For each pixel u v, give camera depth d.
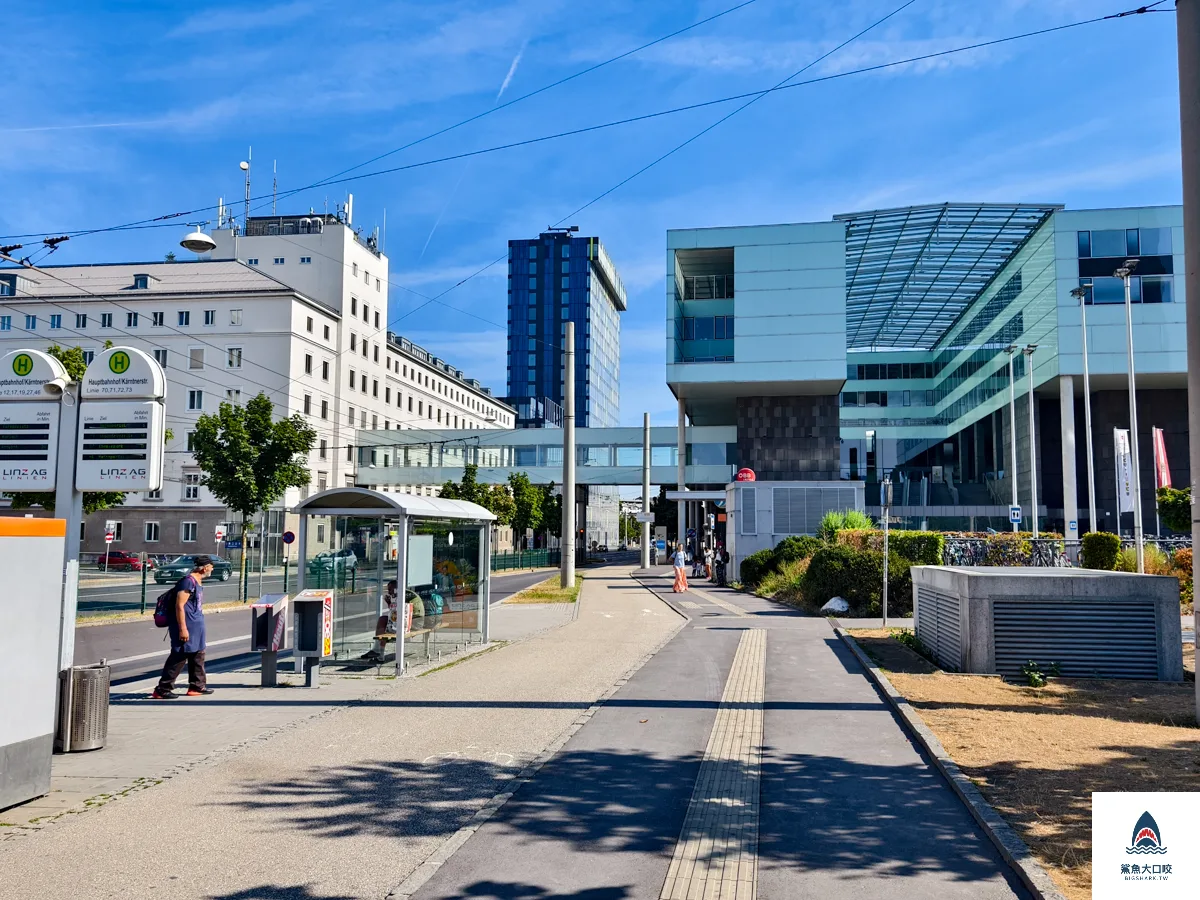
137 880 5.07
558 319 163.12
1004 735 8.09
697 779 7.13
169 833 5.87
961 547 29.78
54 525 6.89
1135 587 11.28
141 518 57.97
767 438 56.44
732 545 37.22
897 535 25.66
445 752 8.03
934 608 13.49
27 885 5.00
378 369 74.50
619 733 8.77
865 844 5.61
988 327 62.06
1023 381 54.25
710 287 58.94
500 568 54.47
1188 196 9.25
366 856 5.46
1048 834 5.50
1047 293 49.50
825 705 10.10
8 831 5.91
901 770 7.30
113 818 6.18
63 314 61.25
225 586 36.44
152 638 18.53
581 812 6.31
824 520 32.38
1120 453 27.05
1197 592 8.86
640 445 65.19
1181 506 23.11
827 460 56.03
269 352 59.97
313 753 8.00
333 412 66.31
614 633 17.94
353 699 10.62
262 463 31.77
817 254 51.81
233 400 59.88
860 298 65.75
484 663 13.65
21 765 6.51
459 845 5.65
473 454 68.62
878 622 18.78
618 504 148.50
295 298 60.81
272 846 5.63
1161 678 11.11
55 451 9.37
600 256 163.88
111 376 9.40
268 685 11.55
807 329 51.44
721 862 5.34
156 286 62.03
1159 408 53.25
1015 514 38.94
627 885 5.01
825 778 7.10
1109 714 9.00
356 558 14.02
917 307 68.44
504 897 4.86
